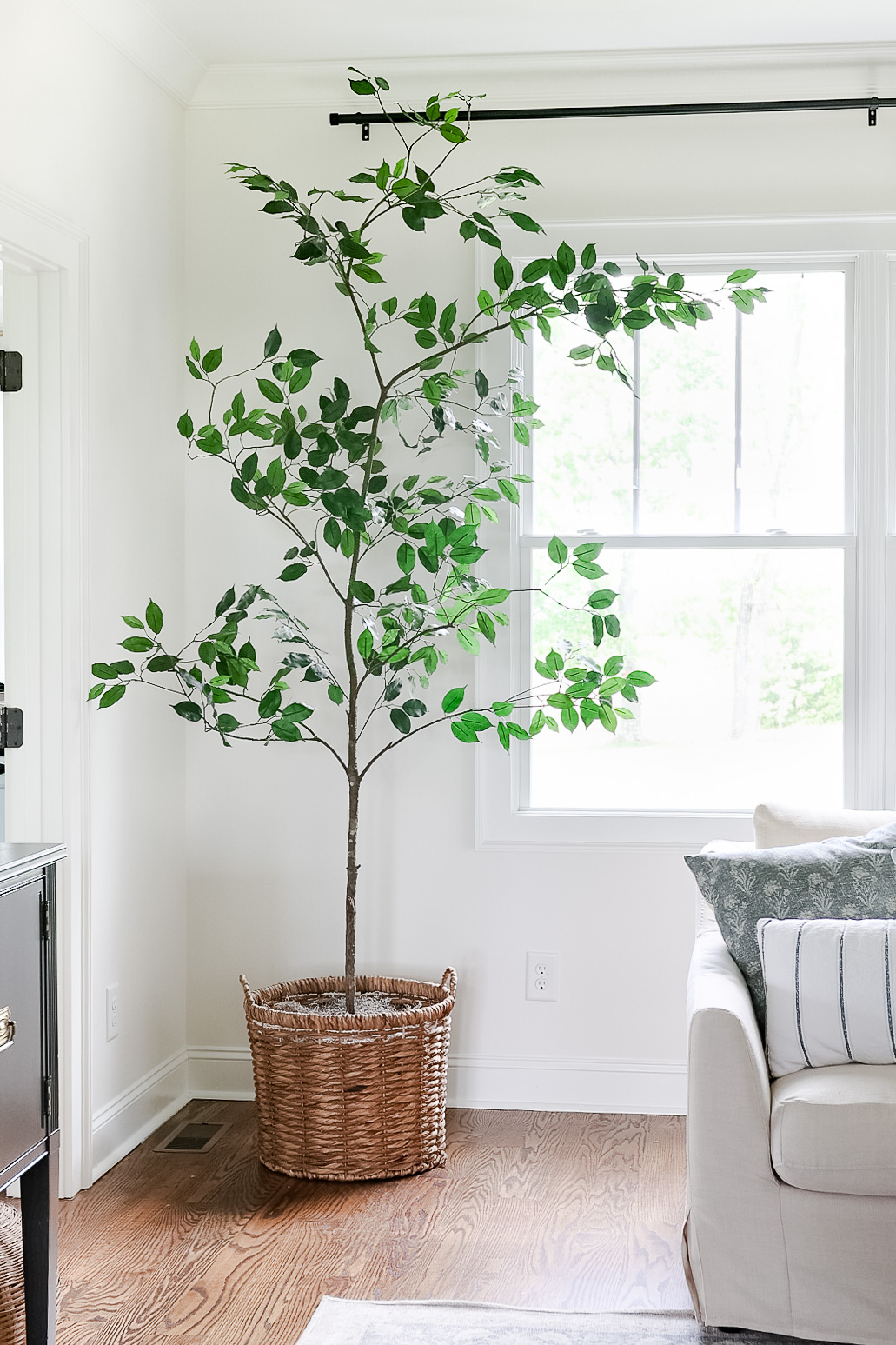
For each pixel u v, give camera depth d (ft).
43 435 9.32
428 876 11.48
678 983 11.24
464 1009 11.46
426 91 11.34
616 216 11.19
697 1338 7.30
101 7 9.66
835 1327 7.05
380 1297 7.83
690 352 11.39
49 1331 6.98
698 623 11.41
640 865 11.27
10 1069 6.44
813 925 7.92
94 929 9.81
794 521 11.30
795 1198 7.06
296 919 11.64
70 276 9.32
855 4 10.15
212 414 11.64
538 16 10.39
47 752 9.32
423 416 11.37
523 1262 8.33
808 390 11.27
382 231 11.42
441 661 10.14
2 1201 9.42
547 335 9.93
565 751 11.55
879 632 11.05
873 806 11.09
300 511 11.51
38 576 9.33
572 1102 11.35
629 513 11.46
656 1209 9.18
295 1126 9.71
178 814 11.57
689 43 10.83
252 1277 8.11
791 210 11.05
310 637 11.53
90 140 9.67
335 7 10.27
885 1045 7.59
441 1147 10.08
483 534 11.35
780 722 11.34
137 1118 10.61
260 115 11.53
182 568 11.59
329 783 11.58
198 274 11.61
